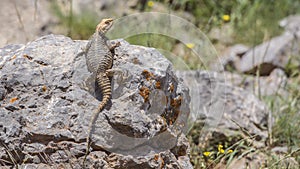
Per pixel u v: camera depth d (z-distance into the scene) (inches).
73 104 271.3
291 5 658.2
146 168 270.5
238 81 487.5
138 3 618.8
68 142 267.1
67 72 278.1
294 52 547.8
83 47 286.4
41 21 543.5
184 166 288.5
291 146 373.7
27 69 279.4
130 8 613.9
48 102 273.4
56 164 267.4
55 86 275.1
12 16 545.3
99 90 274.2
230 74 502.3
